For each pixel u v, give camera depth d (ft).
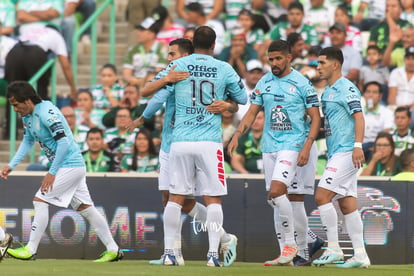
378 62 136.87
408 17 140.05
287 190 91.56
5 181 106.32
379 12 146.72
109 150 121.19
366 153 123.13
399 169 116.67
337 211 102.94
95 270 80.43
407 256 103.60
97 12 145.79
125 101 127.85
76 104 140.67
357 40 139.23
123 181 105.91
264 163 91.20
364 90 125.18
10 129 137.39
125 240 105.50
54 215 105.70
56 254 105.60
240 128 90.79
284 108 89.35
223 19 147.13
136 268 83.66
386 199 104.01
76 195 94.32
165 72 88.02
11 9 143.23
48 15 141.79
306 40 139.13
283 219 89.51
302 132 89.76
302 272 80.43
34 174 106.32
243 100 88.38
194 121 86.28
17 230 106.01
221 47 142.72
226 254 89.61
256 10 146.92
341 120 88.02
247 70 132.36
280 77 90.17
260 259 104.22
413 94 133.08
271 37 140.67
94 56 145.38
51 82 141.28
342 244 102.89
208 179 86.53
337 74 88.84
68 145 90.48
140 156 118.21
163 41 141.08
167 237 88.58
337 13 140.87
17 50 137.69
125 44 158.61
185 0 153.28
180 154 86.38
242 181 104.94
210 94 86.28
